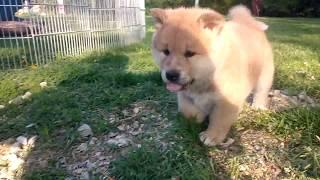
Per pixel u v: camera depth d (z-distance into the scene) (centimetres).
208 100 42
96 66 74
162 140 44
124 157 42
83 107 55
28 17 85
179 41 39
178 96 46
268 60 51
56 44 88
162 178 38
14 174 43
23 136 50
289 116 46
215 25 40
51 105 56
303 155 40
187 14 41
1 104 60
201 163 40
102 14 102
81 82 66
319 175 37
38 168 43
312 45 122
